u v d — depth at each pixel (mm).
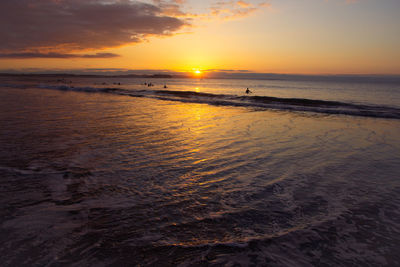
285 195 4645
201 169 5992
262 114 15750
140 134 9797
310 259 2961
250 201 4395
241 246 3160
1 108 16312
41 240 3227
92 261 2854
